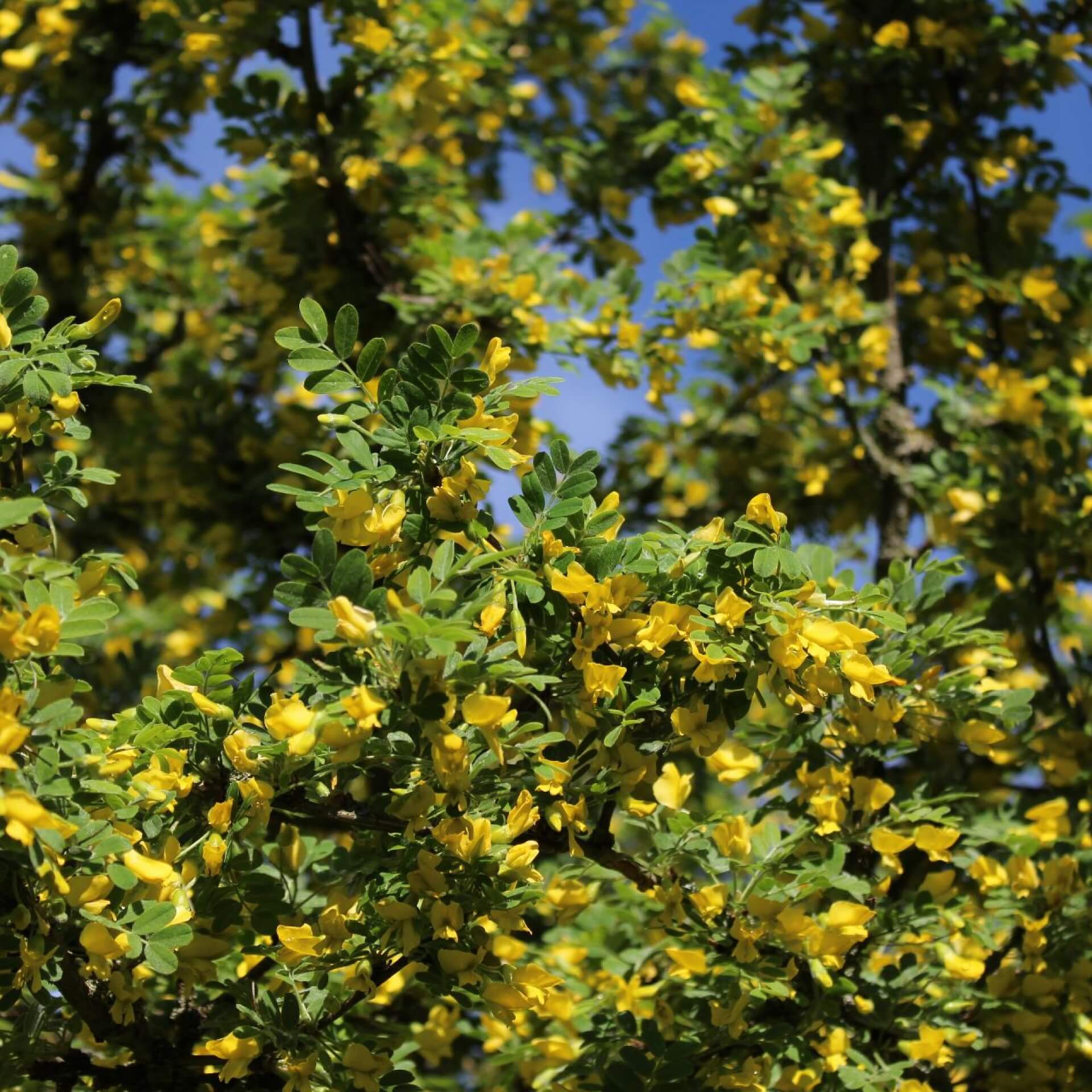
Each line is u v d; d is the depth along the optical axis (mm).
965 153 4500
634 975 2736
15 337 1924
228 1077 1922
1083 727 3627
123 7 5090
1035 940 2574
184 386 4703
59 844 1552
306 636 4684
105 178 5605
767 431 4961
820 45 4539
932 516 4191
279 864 2270
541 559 1982
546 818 2160
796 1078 2271
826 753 2613
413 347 1981
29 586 1665
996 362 4582
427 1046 2914
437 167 4586
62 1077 2123
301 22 3883
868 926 2551
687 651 2061
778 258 4125
